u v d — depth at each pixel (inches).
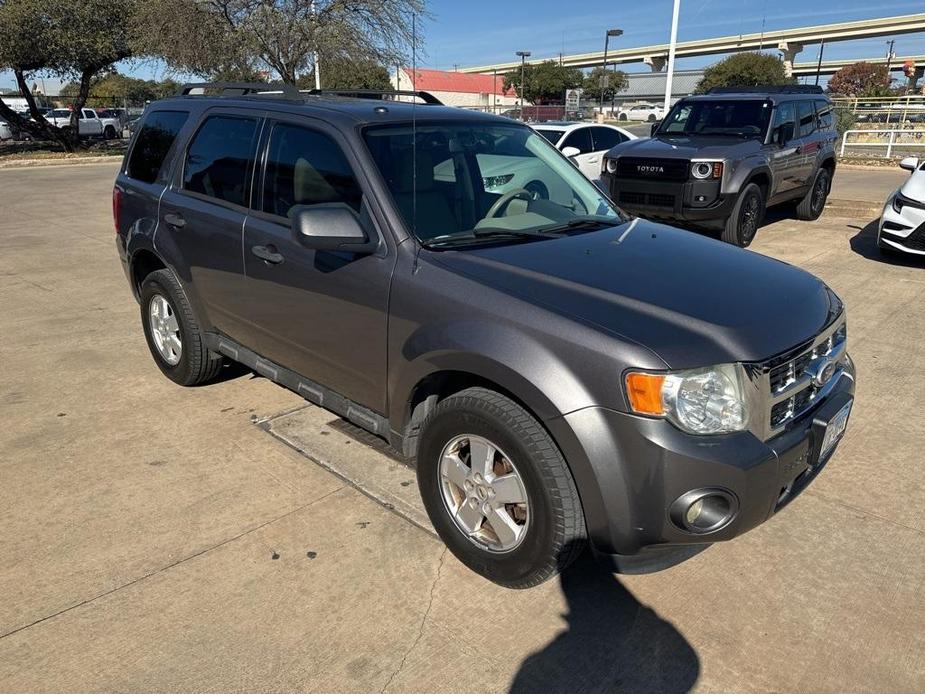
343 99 156.1
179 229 166.1
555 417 97.1
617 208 158.4
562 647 101.3
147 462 148.1
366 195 124.2
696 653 100.6
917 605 110.2
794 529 129.1
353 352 127.6
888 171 717.9
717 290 110.3
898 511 134.6
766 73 1876.2
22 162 910.4
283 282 138.6
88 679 94.1
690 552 109.0
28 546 120.5
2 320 243.0
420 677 95.7
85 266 324.2
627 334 96.3
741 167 339.6
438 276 113.1
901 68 2920.8
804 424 105.6
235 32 719.7
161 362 188.5
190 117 172.4
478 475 110.6
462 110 156.2
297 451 153.1
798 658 99.7
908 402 180.4
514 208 138.8
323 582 113.1
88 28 994.7
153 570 115.2
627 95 3021.7
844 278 296.8
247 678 94.9
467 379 116.0
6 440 156.6
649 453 93.3
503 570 109.5
